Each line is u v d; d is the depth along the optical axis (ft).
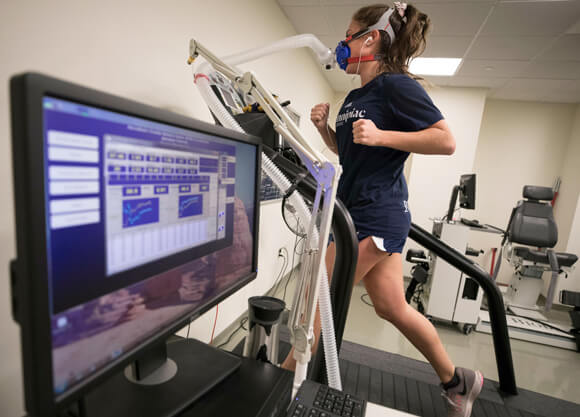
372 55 3.48
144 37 3.77
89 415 1.52
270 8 7.20
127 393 1.69
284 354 5.69
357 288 10.41
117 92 3.48
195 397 1.71
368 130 2.74
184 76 4.53
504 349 5.29
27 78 0.89
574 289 10.78
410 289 8.46
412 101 3.13
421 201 12.58
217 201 1.93
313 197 2.44
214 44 5.16
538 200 10.19
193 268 1.81
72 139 1.07
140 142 1.36
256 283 7.80
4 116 2.51
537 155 13.15
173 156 1.55
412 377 5.66
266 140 2.82
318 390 1.78
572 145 12.33
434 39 8.61
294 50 8.94
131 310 1.43
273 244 8.78
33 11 2.62
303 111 10.21
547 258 9.41
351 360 6.07
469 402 4.07
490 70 10.34
